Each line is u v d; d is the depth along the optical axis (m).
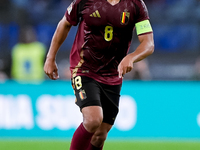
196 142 26.52
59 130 27.41
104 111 14.69
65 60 41.03
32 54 33.62
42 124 27.42
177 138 28.11
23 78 33.72
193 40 43.75
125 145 24.52
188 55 43.09
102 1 13.69
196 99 28.31
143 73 34.59
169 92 28.17
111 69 14.39
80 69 14.28
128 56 12.98
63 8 45.16
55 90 27.47
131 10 13.72
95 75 14.18
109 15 13.58
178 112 28.20
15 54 33.56
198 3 45.66
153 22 44.56
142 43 13.63
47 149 22.41
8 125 27.31
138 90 27.97
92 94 13.65
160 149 23.22
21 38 33.91
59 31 14.60
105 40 13.87
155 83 28.14
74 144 13.77
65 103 27.44
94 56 14.10
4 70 33.72
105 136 14.98
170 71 42.31
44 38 43.38
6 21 42.22
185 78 42.09
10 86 27.31
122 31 13.88
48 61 14.75
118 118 27.78
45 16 43.84
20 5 43.56
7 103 27.30
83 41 14.12
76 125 27.41
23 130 27.31
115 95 14.65
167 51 43.72
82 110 13.58
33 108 27.39
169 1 45.97
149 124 27.98
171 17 44.72
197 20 44.53
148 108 28.02
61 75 39.91
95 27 13.77
